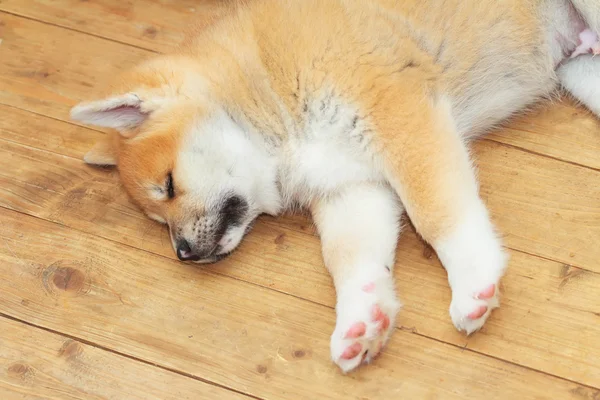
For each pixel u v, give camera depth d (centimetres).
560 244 142
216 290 144
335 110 142
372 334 136
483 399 134
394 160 140
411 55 143
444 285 141
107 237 150
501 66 148
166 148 144
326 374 138
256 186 147
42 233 150
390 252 143
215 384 138
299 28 142
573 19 149
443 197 138
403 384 136
